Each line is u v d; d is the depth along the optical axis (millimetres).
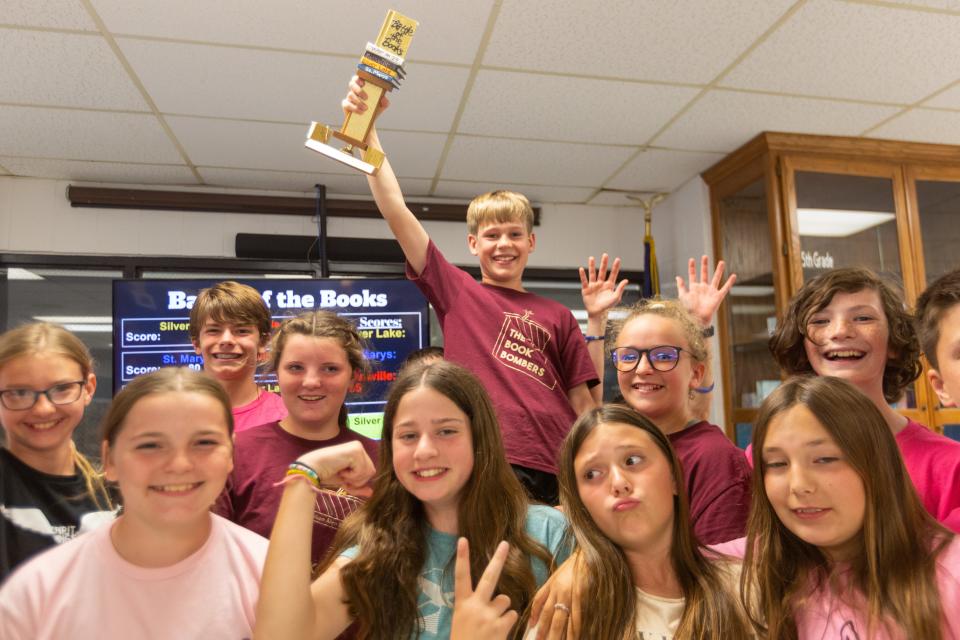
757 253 3109
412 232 1810
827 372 1381
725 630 993
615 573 1028
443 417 1123
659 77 2463
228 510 1396
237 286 2080
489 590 982
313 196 3621
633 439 1055
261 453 1471
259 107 2664
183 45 2217
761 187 3088
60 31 2123
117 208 3467
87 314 3529
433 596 1098
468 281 1919
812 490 966
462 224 3789
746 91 2582
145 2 1984
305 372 1475
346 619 1078
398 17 1525
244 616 998
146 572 967
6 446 1285
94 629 926
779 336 1505
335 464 1107
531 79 2467
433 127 2861
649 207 3752
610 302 1999
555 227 3906
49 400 1240
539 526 1194
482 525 1128
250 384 2045
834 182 3031
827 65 2391
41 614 926
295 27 2121
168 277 3531
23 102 2588
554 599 1018
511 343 1832
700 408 1647
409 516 1163
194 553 1006
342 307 3168
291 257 3568
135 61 2309
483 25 2117
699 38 2209
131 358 3043
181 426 966
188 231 3537
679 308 1570
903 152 3102
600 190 3715
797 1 2020
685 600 1030
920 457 1293
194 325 2055
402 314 3197
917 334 1262
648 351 1462
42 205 3396
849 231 3029
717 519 1271
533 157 3215
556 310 1961
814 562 1036
